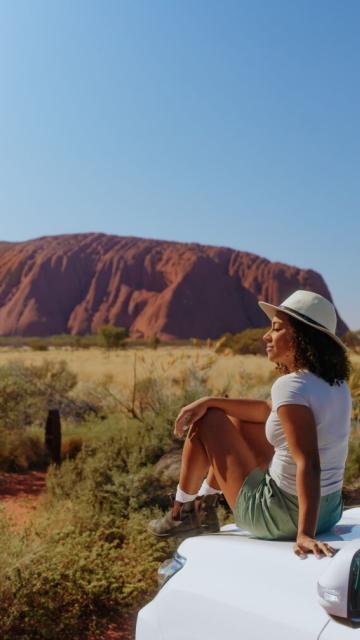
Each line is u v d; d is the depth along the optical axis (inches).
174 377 740.0
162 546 241.6
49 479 339.9
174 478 308.5
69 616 197.2
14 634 189.2
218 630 102.9
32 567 197.3
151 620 112.7
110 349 3196.4
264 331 1699.1
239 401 134.5
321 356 121.7
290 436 117.0
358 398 392.8
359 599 91.7
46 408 634.2
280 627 95.8
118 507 287.3
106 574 211.9
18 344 4928.6
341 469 121.6
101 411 646.5
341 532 119.7
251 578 104.3
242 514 124.6
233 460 127.0
